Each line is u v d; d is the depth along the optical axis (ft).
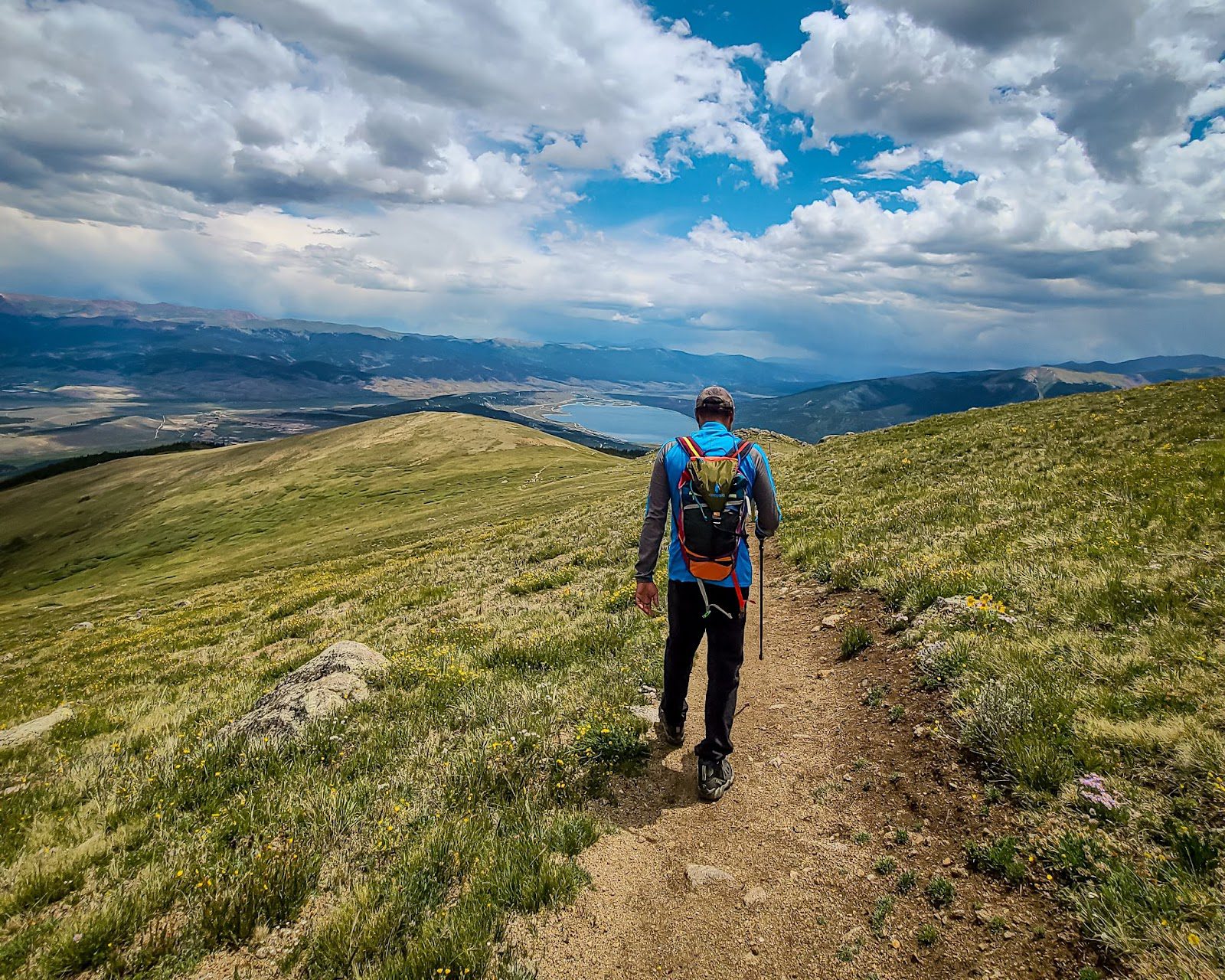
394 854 16.42
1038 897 12.04
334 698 28.60
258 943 14.02
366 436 628.69
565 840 16.07
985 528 36.78
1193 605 20.51
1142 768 14.01
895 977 11.39
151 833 19.49
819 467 90.07
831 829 15.81
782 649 28.78
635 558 53.78
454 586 63.05
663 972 12.35
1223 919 10.11
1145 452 49.70
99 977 13.50
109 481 609.01
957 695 19.08
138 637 83.30
